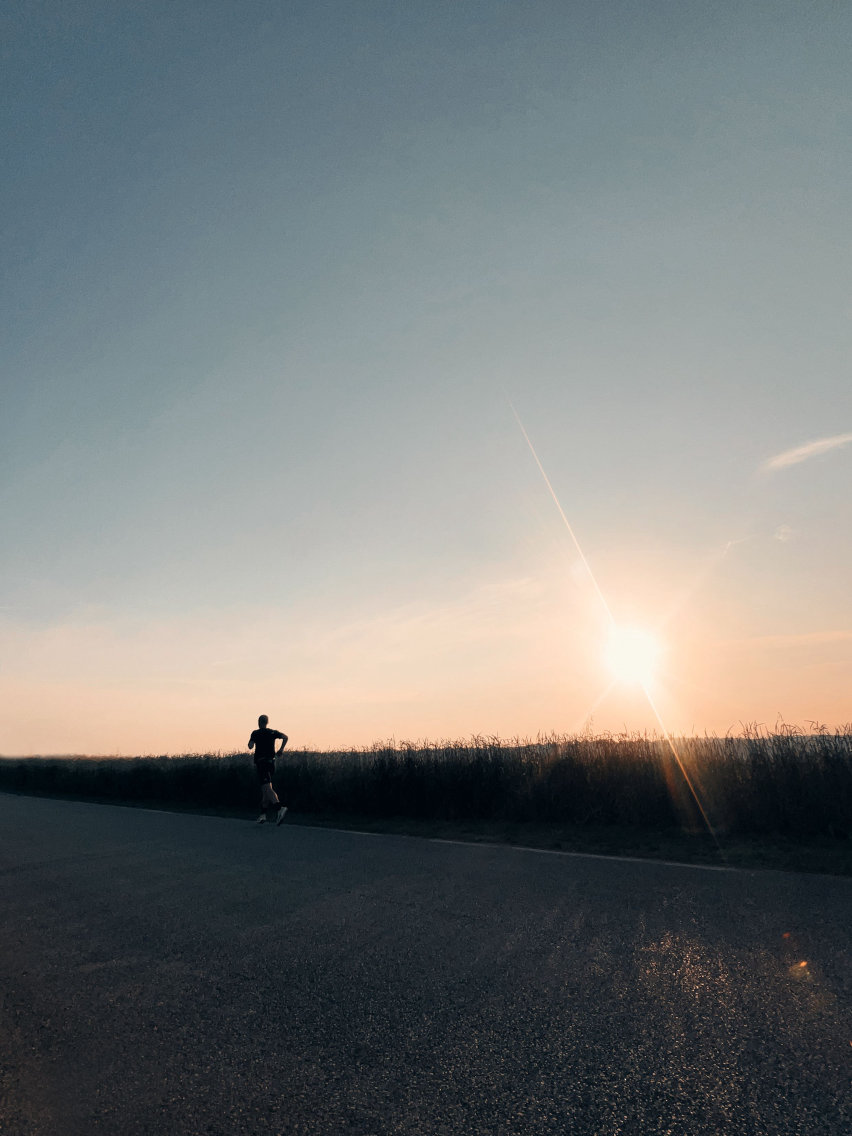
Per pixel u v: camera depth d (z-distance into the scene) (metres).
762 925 5.61
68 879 8.93
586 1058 3.51
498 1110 3.10
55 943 6.09
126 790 24.48
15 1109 3.31
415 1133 2.95
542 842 10.60
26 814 18.66
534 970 4.80
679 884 7.29
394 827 13.31
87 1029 4.23
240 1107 3.24
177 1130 3.07
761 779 10.37
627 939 5.38
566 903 6.60
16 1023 4.38
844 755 10.02
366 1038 3.89
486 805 13.47
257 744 14.54
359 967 5.04
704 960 4.82
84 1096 3.41
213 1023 4.22
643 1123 2.93
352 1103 3.22
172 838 12.59
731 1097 3.09
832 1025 3.72
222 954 5.52
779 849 9.15
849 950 4.91
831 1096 3.05
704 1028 3.78
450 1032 3.90
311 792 16.94
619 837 10.69
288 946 5.63
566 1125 2.95
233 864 9.54
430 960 5.11
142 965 5.37
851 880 7.28
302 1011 4.32
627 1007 4.10
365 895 7.28
